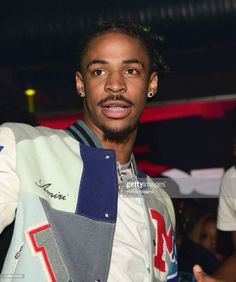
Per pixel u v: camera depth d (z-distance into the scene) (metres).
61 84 7.08
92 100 1.53
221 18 4.80
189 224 2.81
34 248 1.31
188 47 5.27
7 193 1.35
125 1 4.73
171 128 8.30
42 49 5.12
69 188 1.40
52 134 1.49
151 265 1.49
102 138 1.55
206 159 8.16
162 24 4.81
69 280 1.32
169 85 8.12
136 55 1.53
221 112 8.15
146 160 8.26
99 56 1.51
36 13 4.86
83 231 1.36
